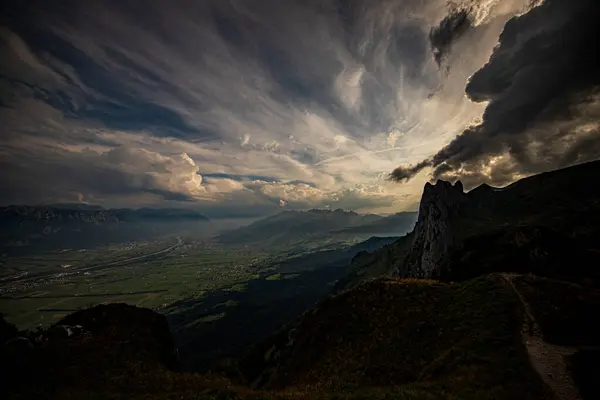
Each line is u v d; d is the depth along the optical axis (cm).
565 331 3155
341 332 4644
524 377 2438
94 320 4416
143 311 5012
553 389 2273
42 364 2948
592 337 3048
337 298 5575
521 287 4191
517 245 6500
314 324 5188
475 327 3494
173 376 3166
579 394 2214
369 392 2512
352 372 3531
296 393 2853
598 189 10038
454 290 4784
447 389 2411
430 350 3444
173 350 4569
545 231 6581
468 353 2973
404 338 3875
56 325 4209
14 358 2875
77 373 2941
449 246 8694
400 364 3388
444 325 3834
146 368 3338
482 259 6719
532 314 3494
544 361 2650
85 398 2456
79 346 3519
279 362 5169
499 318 3475
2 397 2362
